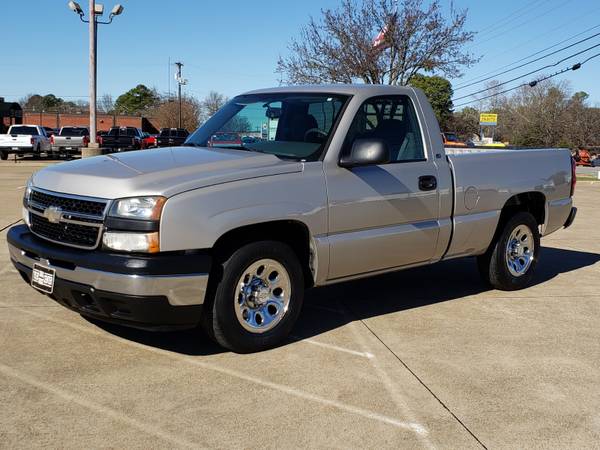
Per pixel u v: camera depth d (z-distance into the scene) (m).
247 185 4.48
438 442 3.51
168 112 84.75
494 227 6.23
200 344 4.88
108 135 37.03
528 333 5.38
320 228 4.86
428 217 5.61
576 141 58.09
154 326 4.31
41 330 5.07
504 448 3.46
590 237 10.66
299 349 4.84
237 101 5.98
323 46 25.67
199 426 3.59
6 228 9.61
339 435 3.54
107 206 4.22
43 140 32.53
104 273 4.13
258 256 4.59
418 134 5.64
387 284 6.98
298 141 5.13
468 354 4.84
